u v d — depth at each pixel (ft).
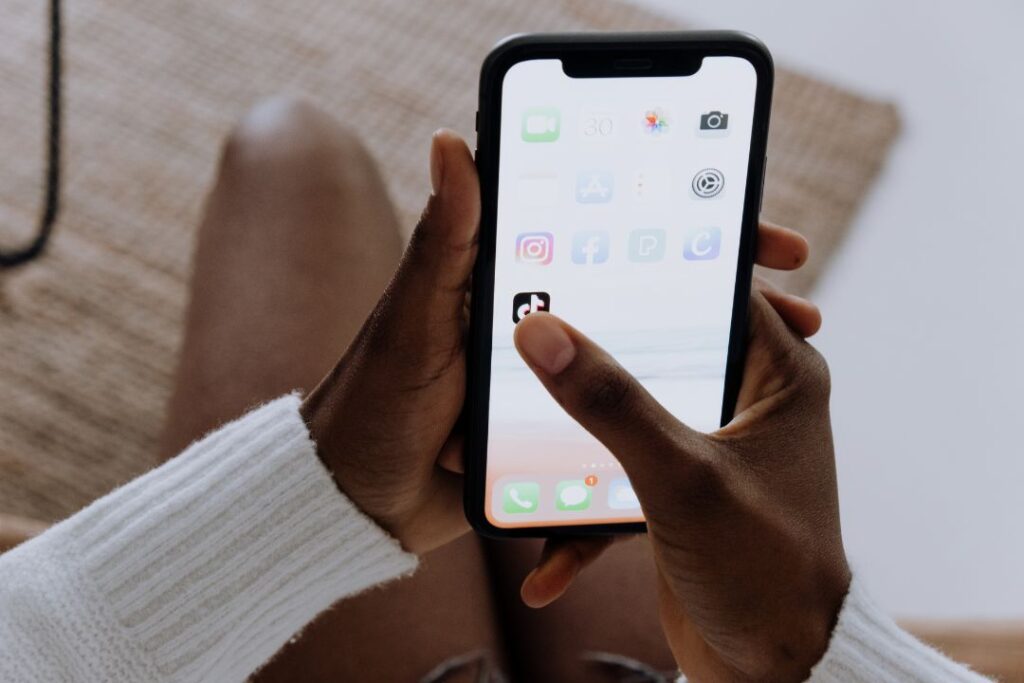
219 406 2.25
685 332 1.59
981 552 3.45
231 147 2.55
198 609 1.55
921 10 4.01
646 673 2.21
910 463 3.54
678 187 1.50
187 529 1.55
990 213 3.80
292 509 1.57
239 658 1.65
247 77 3.80
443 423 1.58
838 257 3.73
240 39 3.84
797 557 1.44
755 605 1.45
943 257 3.74
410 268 1.40
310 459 1.56
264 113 2.57
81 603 1.51
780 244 1.68
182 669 1.56
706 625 1.51
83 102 3.71
